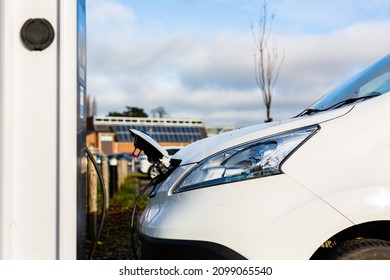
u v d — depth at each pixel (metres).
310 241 2.04
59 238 1.59
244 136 2.38
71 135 1.61
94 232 5.37
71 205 1.61
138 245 2.54
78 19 1.85
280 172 2.15
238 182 2.16
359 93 2.81
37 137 1.60
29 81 1.60
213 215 2.11
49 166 1.60
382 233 2.34
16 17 1.60
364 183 2.12
